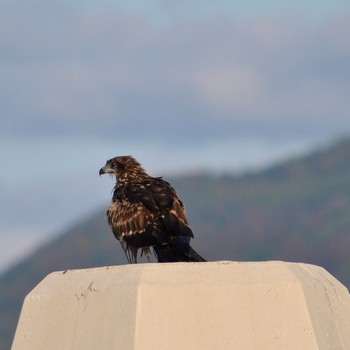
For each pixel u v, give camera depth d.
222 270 11.12
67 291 11.55
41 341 11.52
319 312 11.27
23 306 11.95
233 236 139.62
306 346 10.95
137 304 10.83
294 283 11.17
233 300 10.97
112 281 11.17
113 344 10.86
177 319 10.83
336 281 11.95
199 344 10.80
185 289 10.92
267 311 11.01
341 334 11.44
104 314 11.07
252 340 10.88
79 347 11.14
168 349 10.74
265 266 11.27
